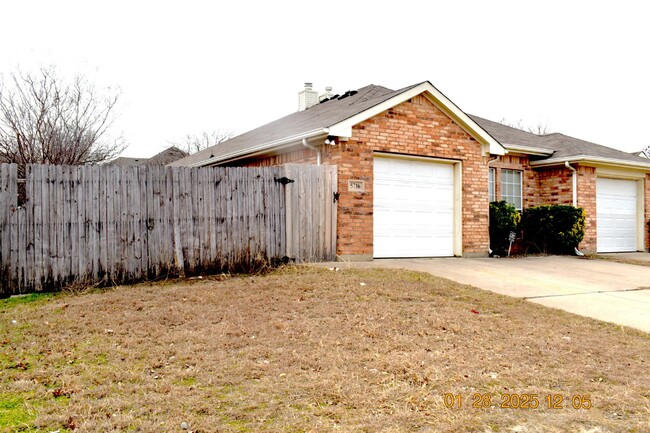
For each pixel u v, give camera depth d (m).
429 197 11.91
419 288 7.57
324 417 3.38
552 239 14.19
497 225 13.18
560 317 6.39
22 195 7.96
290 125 15.27
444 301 6.89
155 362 4.45
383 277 8.28
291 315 6.02
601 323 6.15
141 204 8.56
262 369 4.29
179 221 8.82
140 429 3.16
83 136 16.22
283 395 3.75
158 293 7.25
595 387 4.01
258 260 9.30
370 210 10.66
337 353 4.71
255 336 5.24
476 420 3.35
